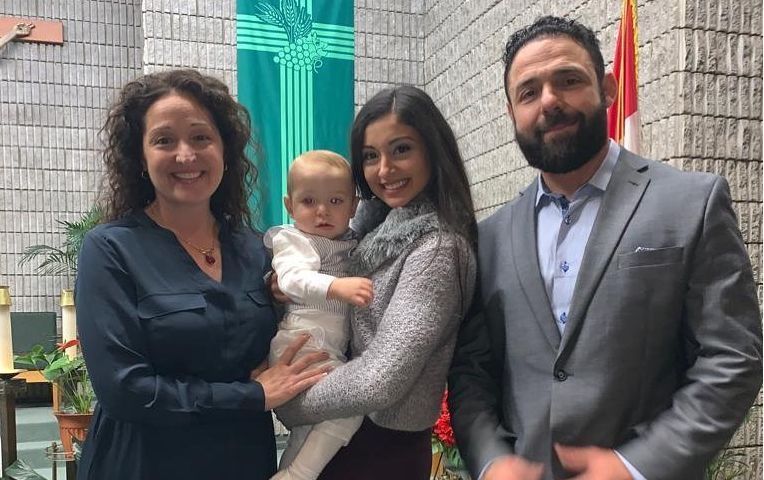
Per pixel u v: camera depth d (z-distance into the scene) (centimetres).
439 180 156
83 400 254
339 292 150
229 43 491
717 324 127
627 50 266
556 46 142
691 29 319
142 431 145
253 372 156
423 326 141
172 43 480
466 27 501
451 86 523
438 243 147
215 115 159
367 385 138
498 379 158
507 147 453
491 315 152
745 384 123
